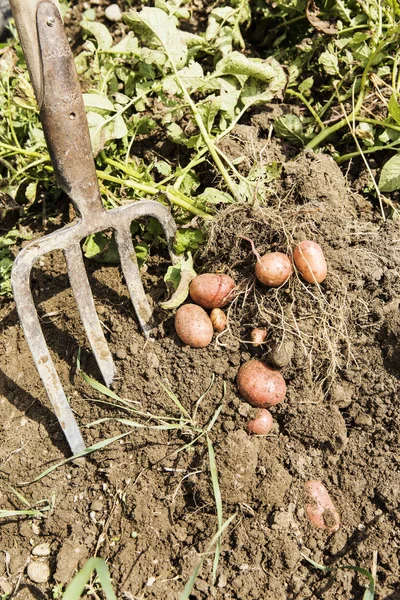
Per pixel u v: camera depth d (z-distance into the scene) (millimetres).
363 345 1064
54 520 1053
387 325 1049
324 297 1057
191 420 1055
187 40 1243
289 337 1052
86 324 1075
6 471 1084
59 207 1276
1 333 1184
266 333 1064
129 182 1156
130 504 1042
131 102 1181
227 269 1099
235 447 1025
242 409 1038
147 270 1181
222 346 1076
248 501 1022
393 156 1157
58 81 970
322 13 1262
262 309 1066
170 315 1105
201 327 1060
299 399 1049
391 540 995
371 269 1079
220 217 1099
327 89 1254
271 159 1203
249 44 1385
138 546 1023
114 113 1192
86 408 1101
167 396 1078
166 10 1248
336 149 1246
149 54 1162
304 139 1225
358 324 1067
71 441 1067
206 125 1179
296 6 1300
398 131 1186
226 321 1084
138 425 1038
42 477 1074
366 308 1068
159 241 1188
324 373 1056
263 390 1028
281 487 1021
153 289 1154
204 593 989
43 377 1045
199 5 1401
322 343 1053
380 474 1024
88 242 1171
